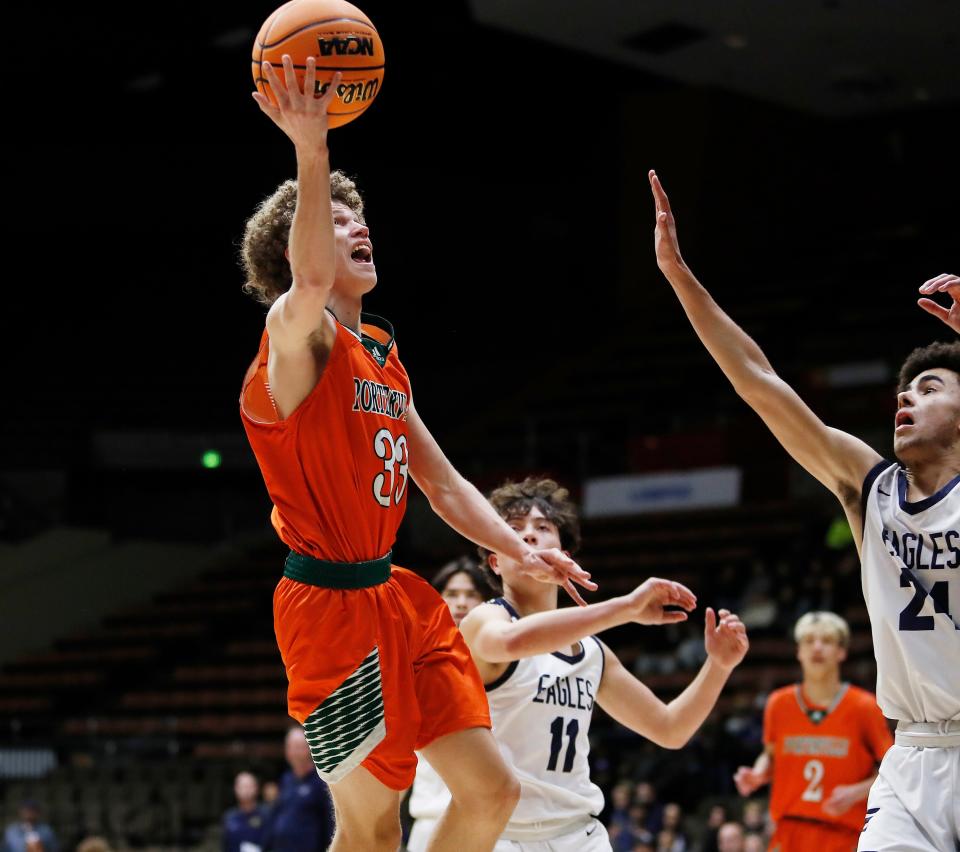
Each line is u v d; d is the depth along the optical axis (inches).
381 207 1162.6
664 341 1074.7
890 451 767.1
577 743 177.8
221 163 1105.4
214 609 891.4
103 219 1112.2
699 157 1085.1
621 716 184.1
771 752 297.3
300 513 133.5
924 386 153.1
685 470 851.4
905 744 147.7
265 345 133.3
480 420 1065.5
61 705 812.6
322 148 122.3
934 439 150.1
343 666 132.0
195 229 1134.4
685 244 1084.5
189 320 1125.7
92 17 878.4
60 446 1011.9
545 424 998.4
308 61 120.8
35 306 1113.4
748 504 812.6
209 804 612.7
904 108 1056.8
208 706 762.2
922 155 1092.5
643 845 429.7
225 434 1040.2
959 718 144.1
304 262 121.9
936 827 142.0
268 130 1083.9
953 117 1075.9
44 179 1085.8
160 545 976.3
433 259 1171.9
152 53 932.0
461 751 137.5
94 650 877.8
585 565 785.6
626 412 978.7
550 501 186.9
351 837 139.2
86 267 1135.6
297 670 133.6
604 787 484.4
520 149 1152.2
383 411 136.7
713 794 487.5
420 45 953.5
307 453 131.1
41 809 628.4
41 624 905.5
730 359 157.1
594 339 1138.0
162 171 1102.4
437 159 1161.4
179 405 1060.5
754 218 1107.9
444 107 1079.6
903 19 835.4
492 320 1168.8
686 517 821.9
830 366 850.8
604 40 885.8
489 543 147.6
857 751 283.6
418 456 148.1
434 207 1175.6
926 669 144.6
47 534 941.2
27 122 1044.5
